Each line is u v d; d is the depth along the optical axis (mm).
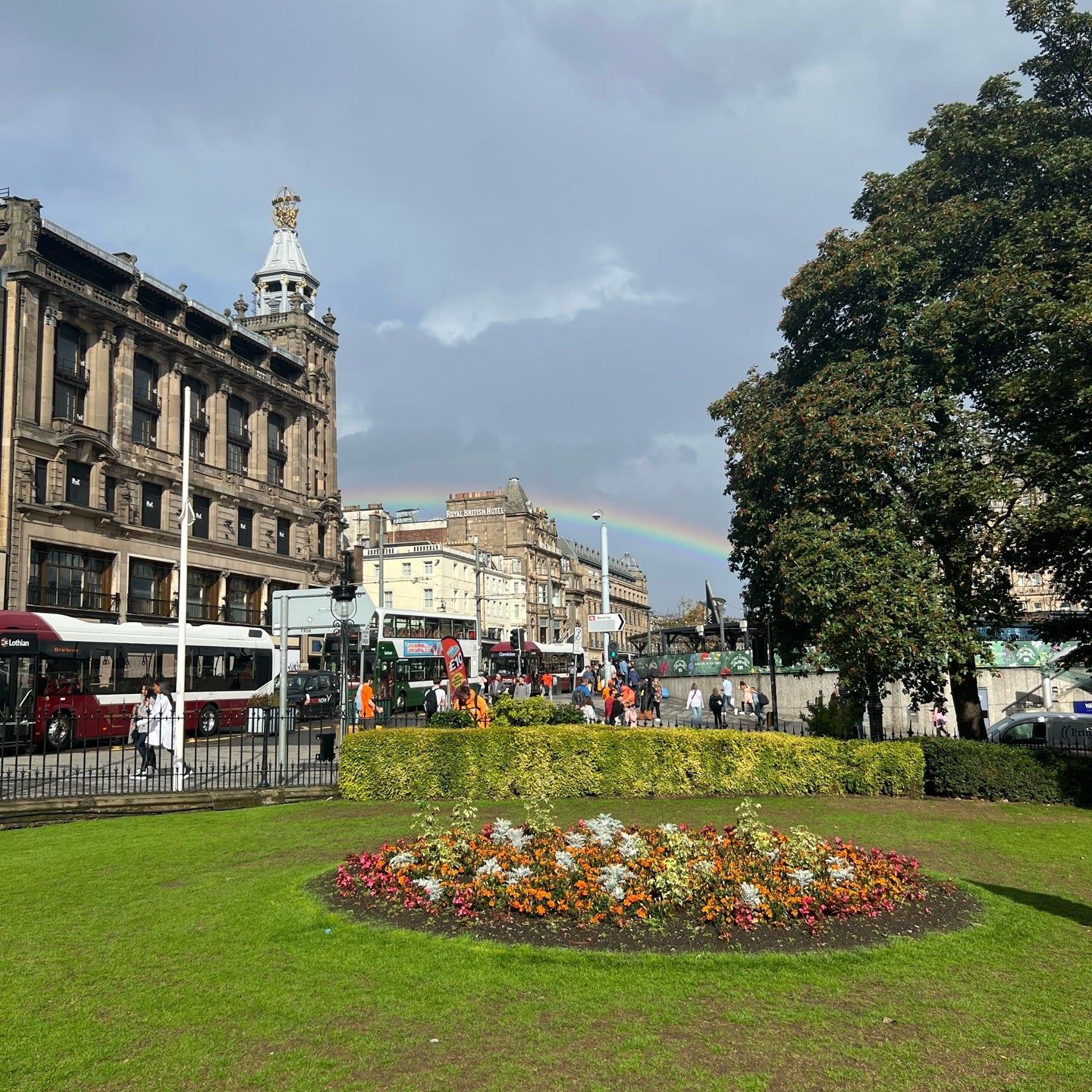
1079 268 18891
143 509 52062
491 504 116000
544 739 18219
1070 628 19797
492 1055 5871
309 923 8594
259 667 40125
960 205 21734
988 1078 5590
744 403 25672
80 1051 5977
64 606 45969
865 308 22453
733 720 41938
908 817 15523
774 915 8375
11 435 42844
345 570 37250
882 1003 6727
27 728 27812
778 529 21453
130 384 50812
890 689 34562
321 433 71625
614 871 8773
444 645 29406
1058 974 7410
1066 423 17828
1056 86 22250
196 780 20281
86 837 13945
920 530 20141
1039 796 17406
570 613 129250
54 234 45781
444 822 14531
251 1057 5875
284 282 73250
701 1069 5680
